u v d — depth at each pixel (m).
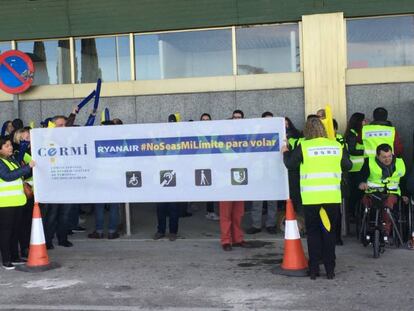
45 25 11.76
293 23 10.90
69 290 6.03
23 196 7.12
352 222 9.09
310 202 6.00
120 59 11.75
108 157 7.17
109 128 7.13
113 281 6.33
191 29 11.30
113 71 11.80
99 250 7.94
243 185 6.86
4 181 6.95
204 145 6.93
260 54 11.12
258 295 5.65
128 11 11.36
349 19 10.62
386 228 7.13
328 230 6.07
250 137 6.79
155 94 11.45
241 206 7.78
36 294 5.91
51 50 12.05
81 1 11.48
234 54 11.18
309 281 6.08
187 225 9.66
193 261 7.13
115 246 8.18
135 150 7.11
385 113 8.16
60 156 7.25
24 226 7.59
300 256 6.40
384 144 7.15
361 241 7.67
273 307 5.27
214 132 6.89
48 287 6.16
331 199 5.96
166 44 11.54
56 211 8.04
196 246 8.01
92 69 11.88
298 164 6.13
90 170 7.22
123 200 7.18
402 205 7.62
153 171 7.09
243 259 7.16
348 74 10.55
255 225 8.78
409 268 6.47
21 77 11.55
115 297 5.73
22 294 5.93
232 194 6.89
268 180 6.77
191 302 5.50
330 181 5.98
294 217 6.46
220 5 10.98
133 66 11.66
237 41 11.20
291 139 8.25
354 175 8.31
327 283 5.98
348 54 10.69
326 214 6.05
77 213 9.37
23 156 7.45
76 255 7.67
